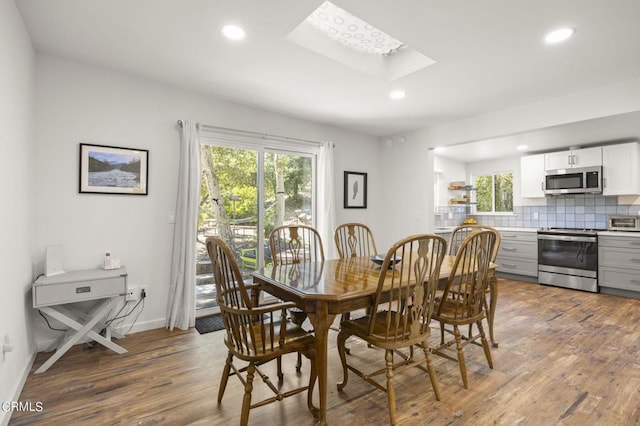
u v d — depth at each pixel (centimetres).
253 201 379
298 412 181
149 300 301
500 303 396
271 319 166
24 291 216
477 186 664
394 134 491
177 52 248
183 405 186
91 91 272
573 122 319
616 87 293
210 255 175
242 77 291
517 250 530
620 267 425
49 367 227
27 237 224
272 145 389
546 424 170
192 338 283
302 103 356
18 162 201
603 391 201
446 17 200
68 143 262
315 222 436
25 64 216
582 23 204
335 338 288
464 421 172
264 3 189
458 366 234
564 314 353
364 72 279
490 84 300
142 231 297
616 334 294
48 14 201
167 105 310
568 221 535
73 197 265
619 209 482
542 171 528
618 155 450
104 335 276
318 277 214
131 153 291
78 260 267
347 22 237
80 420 172
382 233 511
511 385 208
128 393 198
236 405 187
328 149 431
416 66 271
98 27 215
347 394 199
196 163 315
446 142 427
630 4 184
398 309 174
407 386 207
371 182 501
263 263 384
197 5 191
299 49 242
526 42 227
